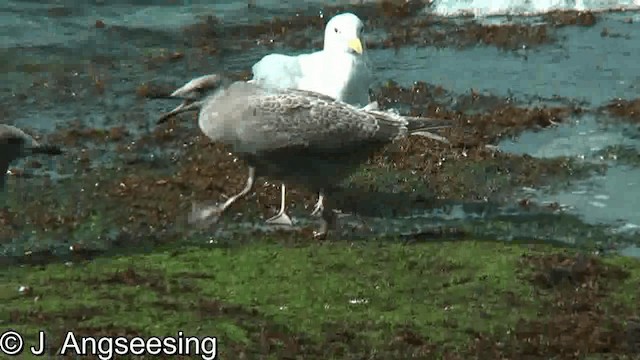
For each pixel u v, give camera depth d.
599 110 14.84
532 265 10.01
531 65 16.94
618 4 19.89
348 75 12.63
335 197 11.77
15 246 10.46
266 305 9.19
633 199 12.08
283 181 10.81
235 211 11.34
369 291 9.48
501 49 17.72
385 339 8.70
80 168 12.53
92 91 15.51
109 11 19.30
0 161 10.52
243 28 18.58
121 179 12.20
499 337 8.81
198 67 16.73
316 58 12.81
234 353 8.38
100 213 11.27
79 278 9.59
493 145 13.55
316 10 19.80
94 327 8.65
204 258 10.05
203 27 18.52
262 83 11.40
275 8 19.89
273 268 9.86
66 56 17.08
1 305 9.02
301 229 10.93
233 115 10.45
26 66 16.52
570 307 9.32
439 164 12.78
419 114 14.52
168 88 15.57
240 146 10.55
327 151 10.48
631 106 14.86
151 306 9.07
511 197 12.05
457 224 11.25
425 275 9.82
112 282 9.53
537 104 15.15
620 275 9.87
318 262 9.98
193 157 12.92
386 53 17.52
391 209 11.58
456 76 16.41
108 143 13.43
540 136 13.93
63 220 11.04
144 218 11.16
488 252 10.27
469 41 18.08
